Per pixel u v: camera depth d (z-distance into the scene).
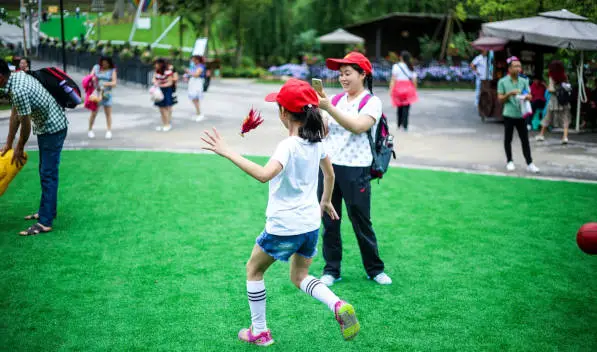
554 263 5.27
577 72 14.53
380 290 4.64
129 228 6.14
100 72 11.67
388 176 8.89
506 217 6.73
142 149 10.73
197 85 14.34
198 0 32.44
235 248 5.57
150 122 14.06
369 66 4.55
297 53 35.75
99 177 8.42
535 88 13.60
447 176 8.91
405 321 4.08
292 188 3.45
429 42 31.61
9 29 20.83
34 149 10.13
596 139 12.69
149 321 4.03
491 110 15.23
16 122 5.77
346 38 30.62
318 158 3.56
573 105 14.13
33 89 5.59
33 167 8.85
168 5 32.75
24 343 3.67
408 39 33.66
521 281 4.84
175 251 5.46
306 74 29.72
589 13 15.22
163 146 11.08
